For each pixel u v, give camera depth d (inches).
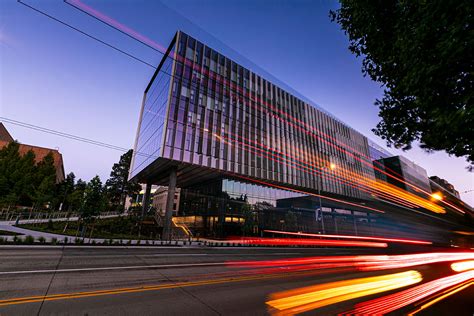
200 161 1143.6
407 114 249.4
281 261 587.8
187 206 1621.6
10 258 392.8
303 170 1654.8
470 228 2023.9
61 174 2856.8
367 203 2160.4
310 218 1659.7
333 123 2070.6
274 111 1594.5
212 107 1261.1
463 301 269.4
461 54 139.9
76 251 523.8
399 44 186.2
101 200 829.2
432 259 806.5
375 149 2501.2
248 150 1371.8
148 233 1061.1
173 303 226.4
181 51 1195.9
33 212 1310.3
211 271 397.4
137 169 1475.1
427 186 2869.1
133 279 306.8
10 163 1728.6
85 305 207.0
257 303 239.5
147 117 1501.0
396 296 286.7
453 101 160.2
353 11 240.2
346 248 1255.5
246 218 1291.8
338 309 228.8
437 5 143.6
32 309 190.4
